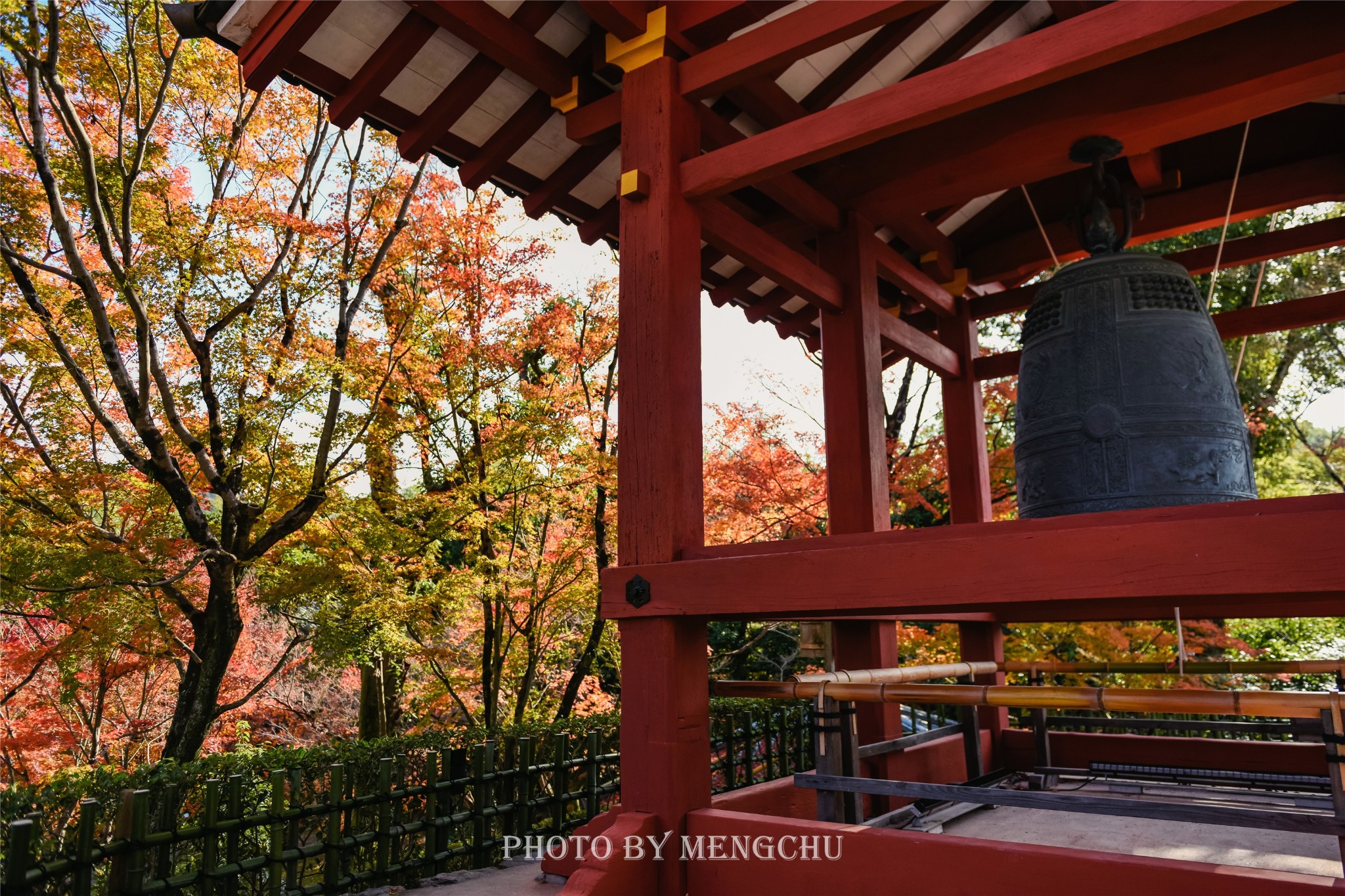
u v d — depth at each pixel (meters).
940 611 3.43
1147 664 4.53
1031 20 4.84
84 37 8.22
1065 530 2.58
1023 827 4.08
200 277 8.64
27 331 8.04
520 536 10.05
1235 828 3.98
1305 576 2.23
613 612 3.40
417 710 10.84
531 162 4.62
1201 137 5.00
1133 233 5.07
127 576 7.79
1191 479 3.18
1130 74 3.66
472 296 9.11
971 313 5.90
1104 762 5.26
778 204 5.11
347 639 8.76
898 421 12.08
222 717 10.86
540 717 10.32
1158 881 2.39
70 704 9.78
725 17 3.66
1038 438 3.46
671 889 3.13
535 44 3.89
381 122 4.23
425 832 3.92
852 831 2.91
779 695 3.49
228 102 9.70
